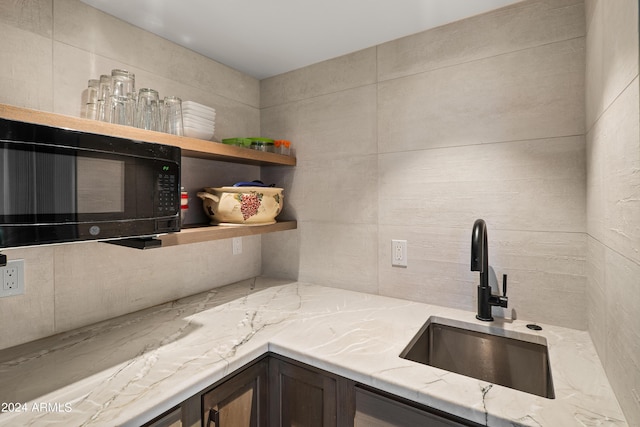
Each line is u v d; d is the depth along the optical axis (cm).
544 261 117
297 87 174
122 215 91
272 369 108
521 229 120
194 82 153
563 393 78
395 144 146
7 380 82
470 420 74
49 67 106
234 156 141
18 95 100
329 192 166
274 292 158
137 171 95
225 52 155
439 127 136
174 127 126
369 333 111
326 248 167
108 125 98
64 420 67
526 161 119
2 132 70
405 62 143
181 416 82
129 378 83
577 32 110
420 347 117
